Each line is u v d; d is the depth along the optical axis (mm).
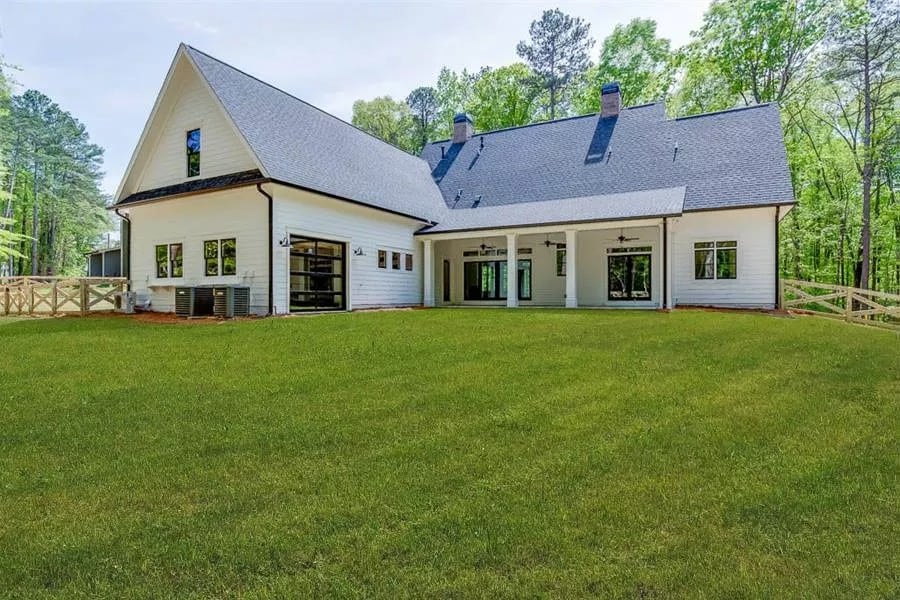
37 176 40281
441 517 2518
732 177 16250
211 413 4348
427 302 18562
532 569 2080
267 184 12984
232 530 2418
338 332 9180
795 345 7582
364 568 2100
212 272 14414
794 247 27547
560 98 37188
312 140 16547
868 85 21891
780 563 2113
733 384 5250
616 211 15297
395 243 17797
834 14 22234
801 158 25844
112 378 5656
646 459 3273
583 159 19875
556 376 5645
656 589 1943
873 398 4715
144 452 3471
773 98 25422
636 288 17531
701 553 2191
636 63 31484
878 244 26328
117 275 26266
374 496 2764
